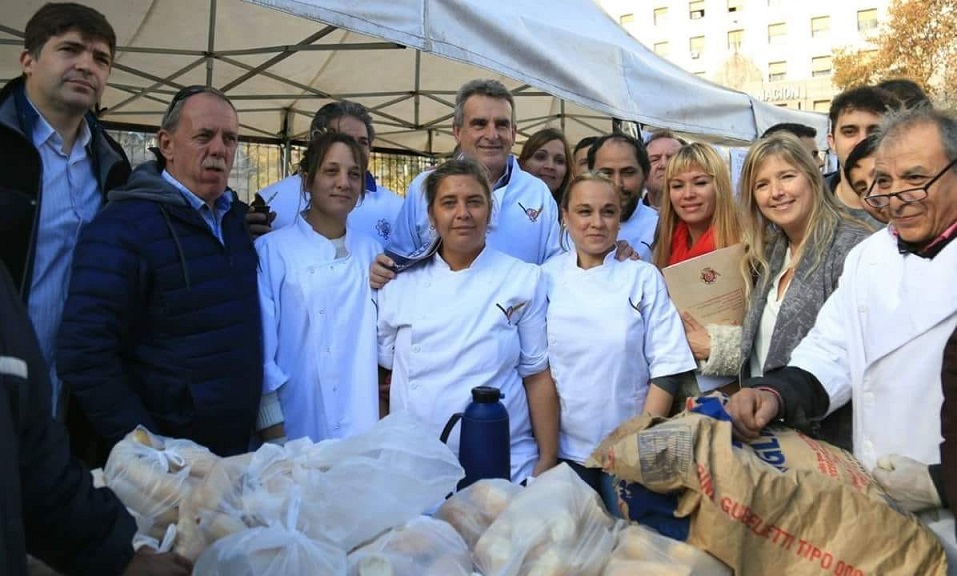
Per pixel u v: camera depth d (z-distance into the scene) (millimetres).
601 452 1456
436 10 3088
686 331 2174
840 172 2613
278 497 1334
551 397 2250
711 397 1529
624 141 3156
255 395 2053
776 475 1297
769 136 2096
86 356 1764
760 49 44938
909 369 1515
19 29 4855
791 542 1266
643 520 1423
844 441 1812
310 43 5250
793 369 1710
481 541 1357
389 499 1363
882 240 1663
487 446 1764
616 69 4219
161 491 1449
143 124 7508
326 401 2203
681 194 2418
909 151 1482
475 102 2865
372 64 6348
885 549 1241
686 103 4918
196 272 1938
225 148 2008
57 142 2053
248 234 2199
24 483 1040
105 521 1127
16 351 991
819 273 1902
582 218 2221
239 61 6043
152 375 1900
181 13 5180
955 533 1312
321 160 2324
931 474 1340
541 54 3650
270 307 2203
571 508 1376
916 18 21641
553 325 2211
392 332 2266
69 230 2068
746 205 2160
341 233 2422
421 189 2770
